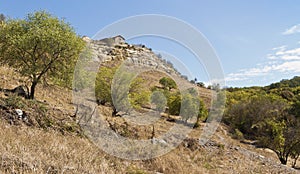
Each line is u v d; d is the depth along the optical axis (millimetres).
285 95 48219
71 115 10758
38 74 14273
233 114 32531
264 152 21422
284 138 20594
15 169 4863
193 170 9047
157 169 8219
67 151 6602
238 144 20859
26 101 9930
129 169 7309
